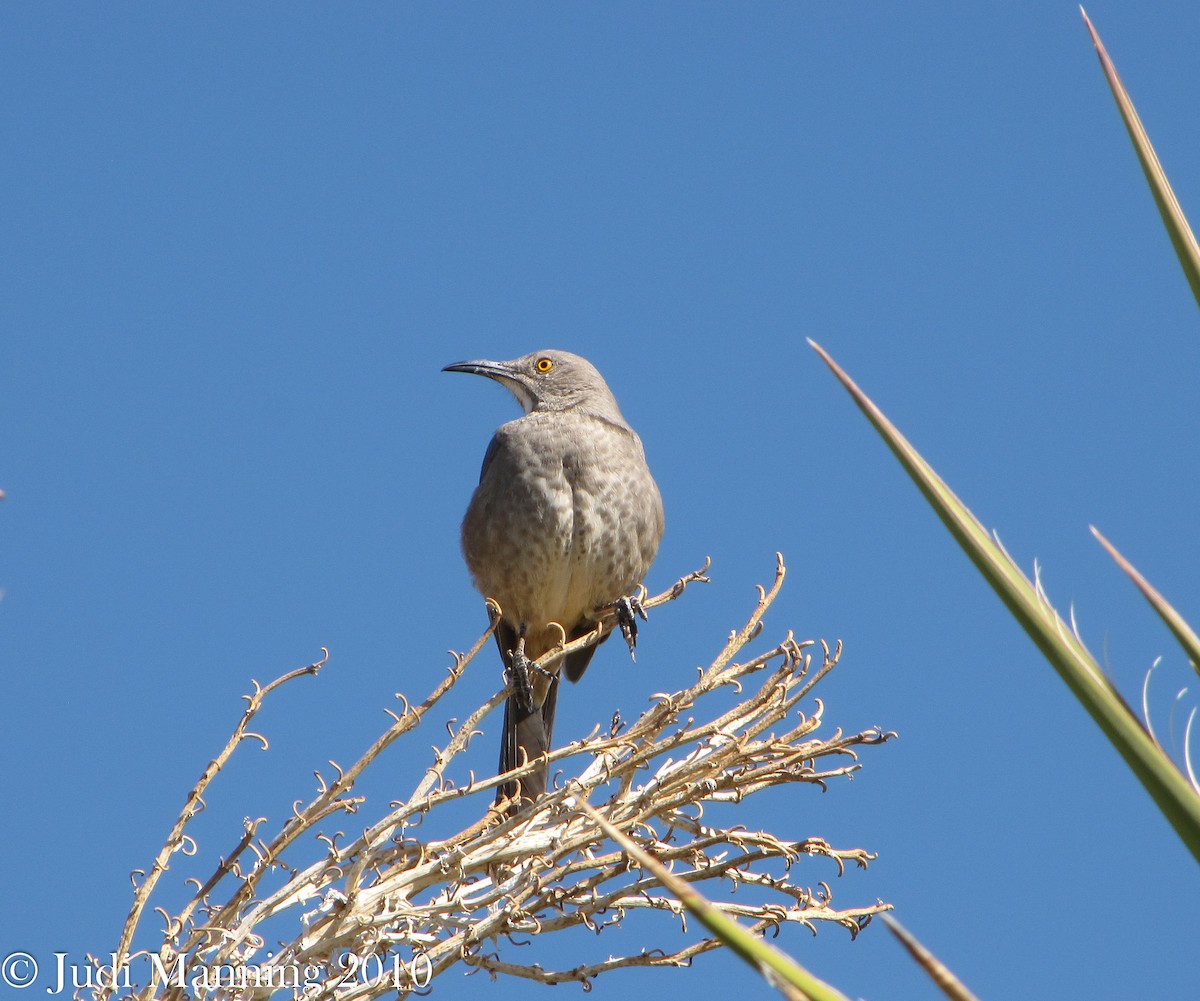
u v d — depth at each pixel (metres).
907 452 5.73
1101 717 5.42
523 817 9.17
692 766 9.19
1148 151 6.32
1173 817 5.28
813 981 4.91
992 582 5.62
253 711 8.46
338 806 8.54
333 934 8.45
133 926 7.86
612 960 8.60
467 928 8.56
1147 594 5.54
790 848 9.01
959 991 4.85
